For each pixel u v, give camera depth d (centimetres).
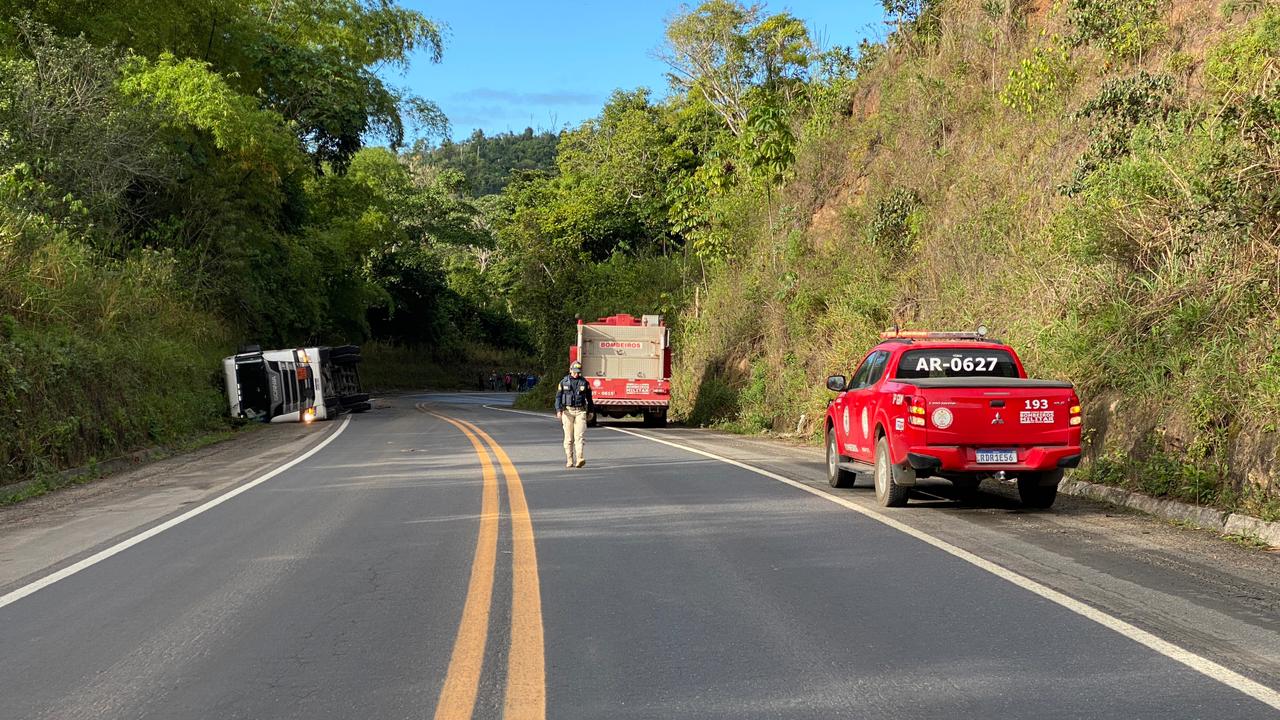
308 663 535
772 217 3400
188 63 3048
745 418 2722
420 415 3672
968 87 2516
